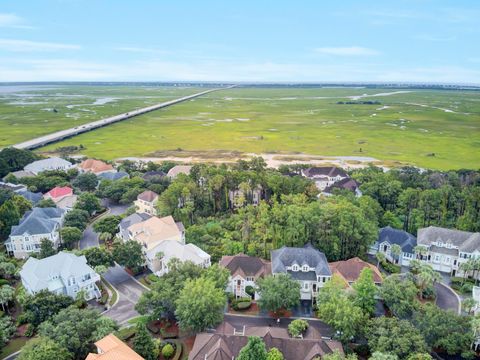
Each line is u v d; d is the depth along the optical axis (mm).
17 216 130875
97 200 157250
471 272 107875
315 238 117000
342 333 77125
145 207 153250
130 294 99688
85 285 97188
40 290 89875
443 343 73438
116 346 66562
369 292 85750
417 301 86688
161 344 78875
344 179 176125
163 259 106938
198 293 81125
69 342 71312
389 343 70750
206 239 121375
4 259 109375
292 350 70500
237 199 148875
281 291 87938
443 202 138625
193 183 150375
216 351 68062
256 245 117250
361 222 114250
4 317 84500
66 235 124312
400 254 116875
